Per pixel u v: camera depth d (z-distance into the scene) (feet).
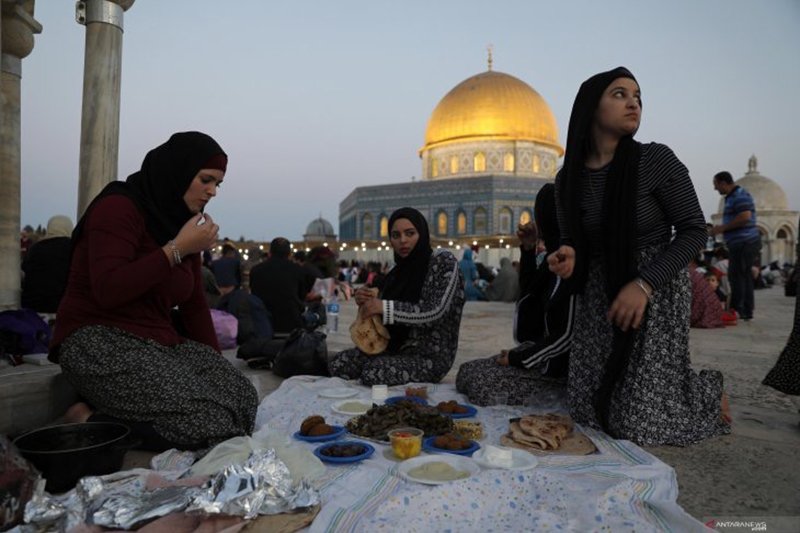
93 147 15.16
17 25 12.52
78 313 7.58
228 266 23.40
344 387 10.72
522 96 126.11
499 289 42.88
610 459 7.00
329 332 21.63
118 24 15.52
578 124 8.26
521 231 11.11
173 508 5.14
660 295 7.98
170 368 7.52
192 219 7.55
